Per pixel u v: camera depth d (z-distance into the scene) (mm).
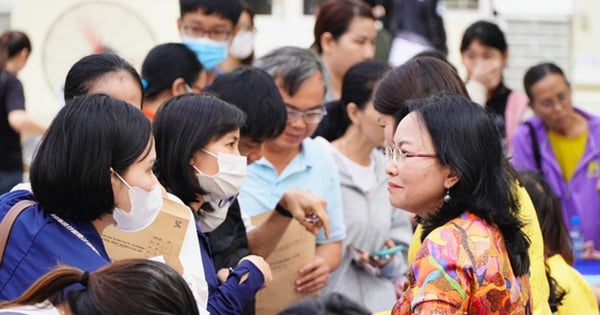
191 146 4207
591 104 11492
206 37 6363
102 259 3572
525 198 4090
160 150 4258
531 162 7738
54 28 9898
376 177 5883
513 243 3658
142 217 3684
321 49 7426
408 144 3633
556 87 7539
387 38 9094
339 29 7270
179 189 4262
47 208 3582
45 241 3533
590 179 7699
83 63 4566
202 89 5809
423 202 3650
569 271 5020
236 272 4258
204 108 4266
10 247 3553
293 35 11688
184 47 5777
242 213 5109
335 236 5551
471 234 3543
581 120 7738
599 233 7719
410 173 3617
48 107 10453
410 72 4473
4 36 8812
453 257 3475
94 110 3564
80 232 3592
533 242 4059
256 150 4867
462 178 3574
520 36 11688
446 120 3600
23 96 8688
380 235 5824
